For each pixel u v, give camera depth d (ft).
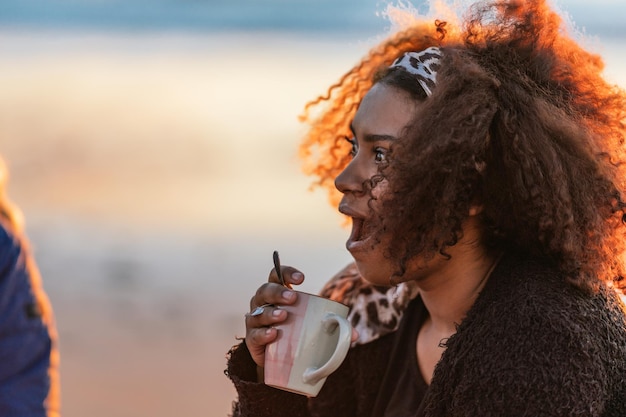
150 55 62.54
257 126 41.75
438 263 7.25
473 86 6.98
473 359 6.70
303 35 70.03
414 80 7.30
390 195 6.95
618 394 6.73
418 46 8.55
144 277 23.38
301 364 6.95
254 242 26.02
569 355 6.51
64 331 19.97
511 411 6.48
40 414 7.17
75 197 30.66
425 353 7.72
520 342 6.59
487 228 7.23
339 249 23.85
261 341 7.06
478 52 7.43
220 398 17.11
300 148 9.18
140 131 40.88
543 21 7.63
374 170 7.34
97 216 28.53
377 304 8.20
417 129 6.89
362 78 8.83
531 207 6.97
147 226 27.55
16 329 7.11
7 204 7.57
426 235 6.94
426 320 7.91
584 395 6.45
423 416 7.09
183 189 31.63
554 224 6.95
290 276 7.31
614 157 7.55
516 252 7.25
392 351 8.01
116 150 37.24
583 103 7.56
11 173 33.81
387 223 6.97
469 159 6.82
